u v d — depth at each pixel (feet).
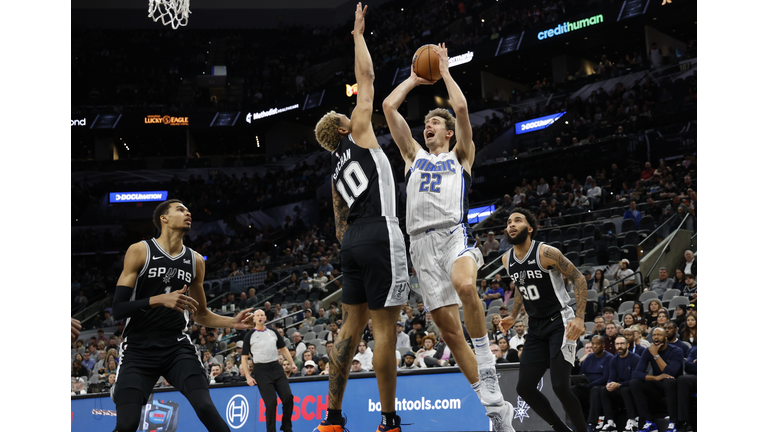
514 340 29.37
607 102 68.28
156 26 105.70
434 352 28.48
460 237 10.97
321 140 12.09
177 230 12.63
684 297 33.06
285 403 23.18
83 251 81.82
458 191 11.18
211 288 67.00
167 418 27.07
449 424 21.35
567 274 14.67
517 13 83.30
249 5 108.78
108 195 88.74
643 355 21.53
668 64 66.03
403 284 10.89
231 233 85.97
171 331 12.12
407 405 22.12
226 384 26.21
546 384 20.58
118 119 93.20
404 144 12.23
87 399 29.22
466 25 87.61
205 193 89.15
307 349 33.47
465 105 11.53
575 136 67.92
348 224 11.50
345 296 11.40
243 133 100.48
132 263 12.17
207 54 104.94
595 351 22.79
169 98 99.76
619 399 22.47
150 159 102.06
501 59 81.05
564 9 78.59
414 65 12.25
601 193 55.52
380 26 101.30
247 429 25.36
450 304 10.90
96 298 75.05
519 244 15.35
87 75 99.35
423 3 98.58
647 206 49.14
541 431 20.12
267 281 64.85
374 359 10.80
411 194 11.43
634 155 62.23
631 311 33.27
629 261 42.50
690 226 44.57
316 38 106.93
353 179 11.30
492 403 10.33
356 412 22.99
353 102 89.10
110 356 42.65
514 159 68.64
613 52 83.05
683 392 20.26
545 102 75.51
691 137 59.72
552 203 54.60
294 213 84.17
